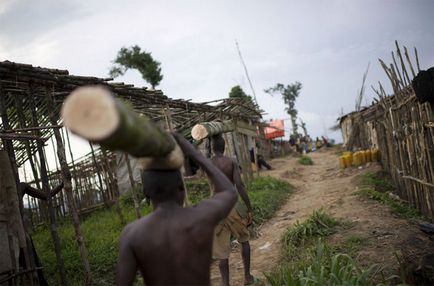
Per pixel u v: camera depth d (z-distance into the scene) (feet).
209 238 6.81
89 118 4.36
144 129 5.30
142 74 79.05
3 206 16.16
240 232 16.57
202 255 6.70
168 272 6.56
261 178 49.98
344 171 51.98
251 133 61.16
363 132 69.56
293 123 165.17
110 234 29.32
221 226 16.14
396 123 28.12
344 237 20.22
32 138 15.83
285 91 192.44
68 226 37.55
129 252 6.72
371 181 37.86
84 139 4.54
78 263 23.21
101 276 21.52
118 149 5.08
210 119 44.47
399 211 25.26
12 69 17.89
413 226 21.02
